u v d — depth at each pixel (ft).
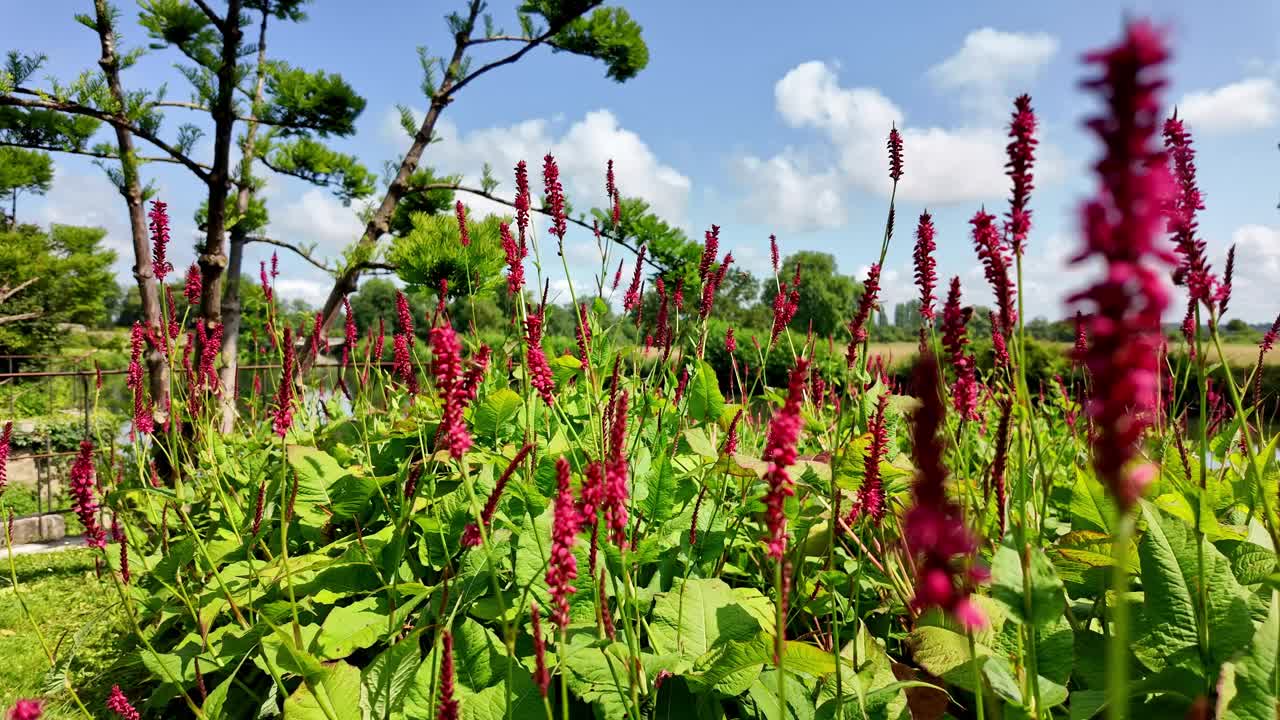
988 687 5.21
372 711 6.68
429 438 11.69
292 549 11.65
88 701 10.93
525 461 9.36
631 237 21.27
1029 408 4.33
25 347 72.59
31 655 13.41
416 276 18.94
